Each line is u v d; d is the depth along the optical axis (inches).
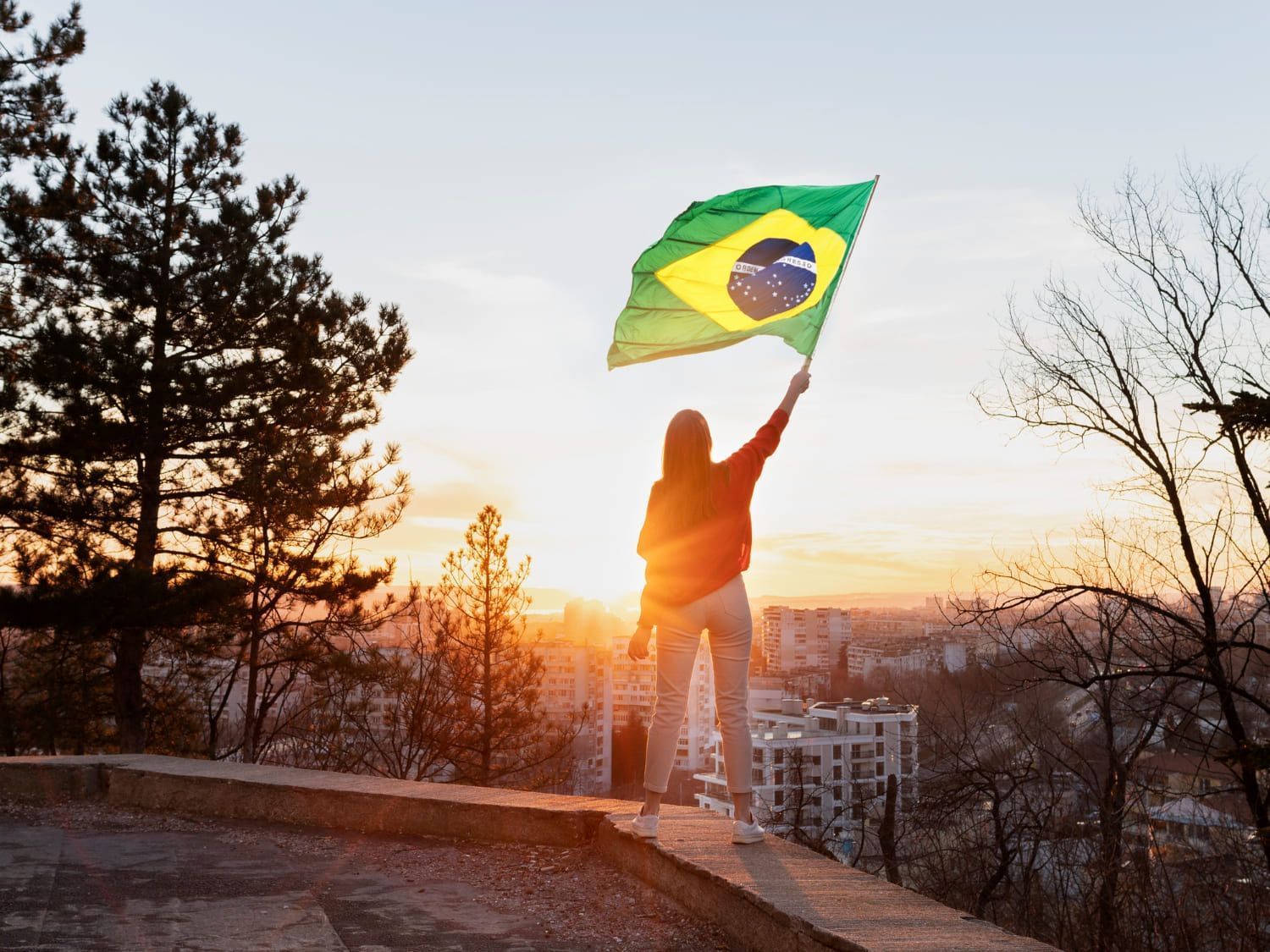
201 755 735.1
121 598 578.6
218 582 620.1
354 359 714.8
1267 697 483.5
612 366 193.6
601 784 2746.1
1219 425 274.4
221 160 727.7
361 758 742.5
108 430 615.2
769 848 164.1
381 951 139.9
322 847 209.3
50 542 644.1
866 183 193.6
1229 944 322.7
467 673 797.2
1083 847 413.7
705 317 190.7
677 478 159.3
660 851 164.6
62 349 607.8
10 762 269.7
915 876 441.1
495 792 227.8
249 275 673.6
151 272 658.2
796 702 1820.9
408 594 730.8
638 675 4325.8
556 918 157.0
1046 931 403.9
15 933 143.0
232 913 157.2
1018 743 490.0
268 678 725.9
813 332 185.0
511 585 812.0
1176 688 498.6
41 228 655.8
